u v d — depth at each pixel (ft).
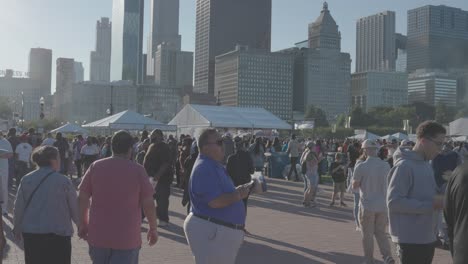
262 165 76.33
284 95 650.43
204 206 15.84
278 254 29.35
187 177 38.22
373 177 25.80
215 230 15.66
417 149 16.03
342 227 39.22
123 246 15.78
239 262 27.27
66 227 17.74
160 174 36.40
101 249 15.81
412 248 15.67
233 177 33.53
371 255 26.02
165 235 34.24
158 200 37.47
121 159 16.34
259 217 43.86
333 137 356.79
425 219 15.64
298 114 647.97
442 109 526.57
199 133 16.39
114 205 15.84
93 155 73.97
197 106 100.78
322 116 560.20
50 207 17.51
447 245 31.76
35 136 76.33
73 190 17.98
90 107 542.98
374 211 25.66
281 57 650.43
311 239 34.06
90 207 16.20
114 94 555.28
